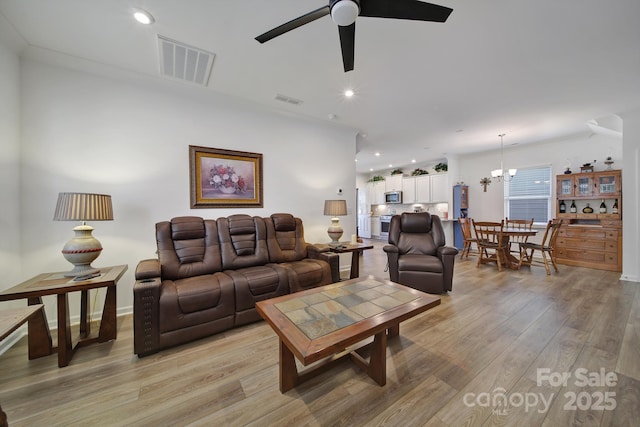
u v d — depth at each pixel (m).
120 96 2.62
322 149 4.12
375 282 2.28
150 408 1.41
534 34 1.99
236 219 2.98
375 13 1.37
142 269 2.09
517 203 5.67
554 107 3.39
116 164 2.60
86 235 2.05
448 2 1.67
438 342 2.05
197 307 2.09
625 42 2.08
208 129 3.13
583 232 4.46
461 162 6.63
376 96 3.08
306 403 1.44
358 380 1.62
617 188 4.18
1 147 2.00
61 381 1.61
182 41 2.07
